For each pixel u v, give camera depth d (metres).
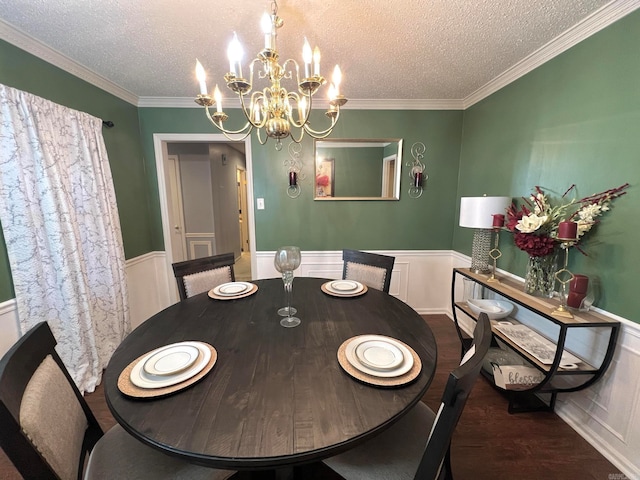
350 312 1.47
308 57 1.11
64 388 0.94
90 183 2.07
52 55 1.85
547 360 1.58
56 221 1.76
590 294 1.53
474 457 1.46
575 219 1.60
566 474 1.37
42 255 1.73
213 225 4.52
